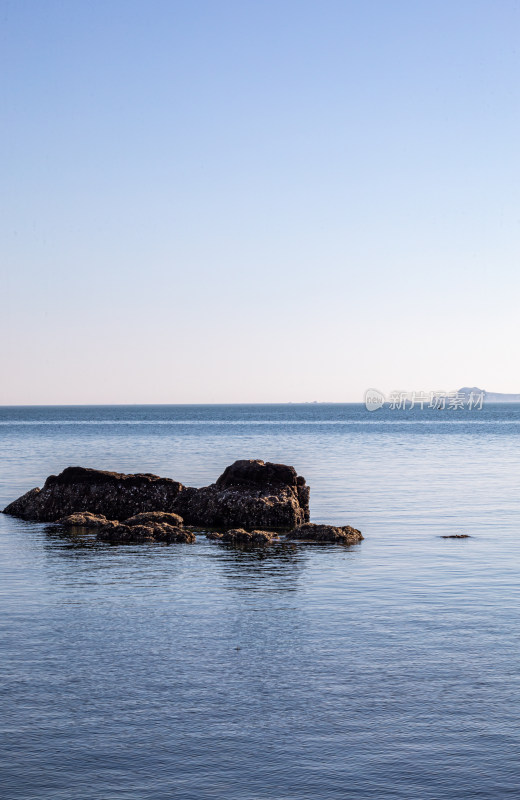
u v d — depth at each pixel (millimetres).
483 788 8672
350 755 9391
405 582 18375
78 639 13820
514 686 11445
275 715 10477
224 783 8789
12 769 9094
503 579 18641
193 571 19938
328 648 13266
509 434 112062
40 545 24234
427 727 10094
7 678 11852
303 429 136625
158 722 10289
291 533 25516
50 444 87062
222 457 63031
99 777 8930
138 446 81812
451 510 31344
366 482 42781
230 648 13273
